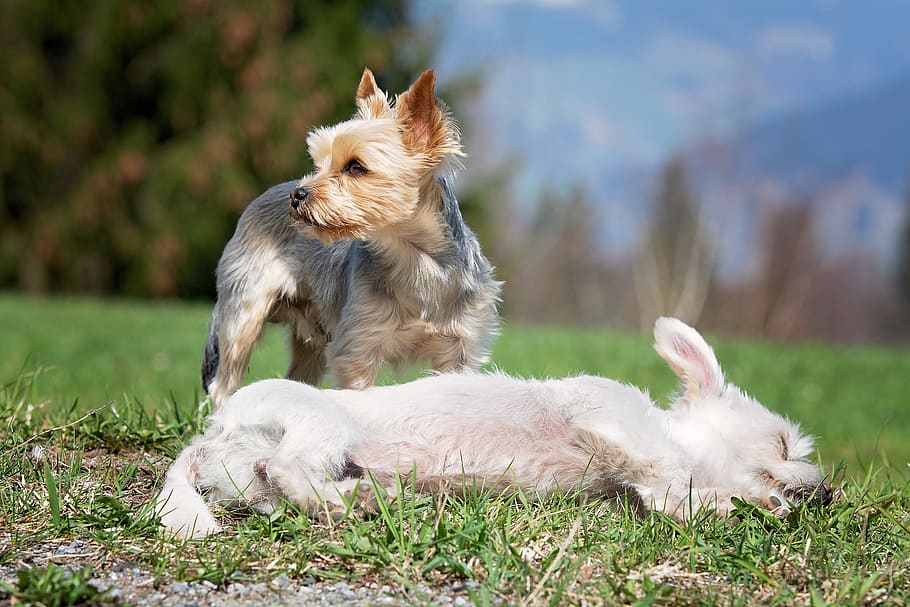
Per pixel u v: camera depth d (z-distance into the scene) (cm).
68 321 1991
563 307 4959
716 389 541
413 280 607
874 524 496
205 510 455
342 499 451
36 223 3241
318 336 702
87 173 3231
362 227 596
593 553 432
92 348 1625
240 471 489
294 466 470
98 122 3241
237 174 3172
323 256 666
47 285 3309
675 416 538
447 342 627
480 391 523
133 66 3238
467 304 628
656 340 553
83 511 464
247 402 492
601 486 520
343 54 3272
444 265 614
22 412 675
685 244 4703
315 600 384
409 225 603
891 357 1947
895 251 5066
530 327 2467
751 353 1859
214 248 3238
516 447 513
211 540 436
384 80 3412
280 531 443
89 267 3319
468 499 478
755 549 439
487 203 3638
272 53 3212
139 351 1614
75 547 429
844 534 469
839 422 1245
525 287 4928
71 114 3197
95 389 1144
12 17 3219
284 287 683
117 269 3350
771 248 4869
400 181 600
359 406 516
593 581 402
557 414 516
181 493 465
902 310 4981
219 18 3167
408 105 611
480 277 641
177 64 3177
